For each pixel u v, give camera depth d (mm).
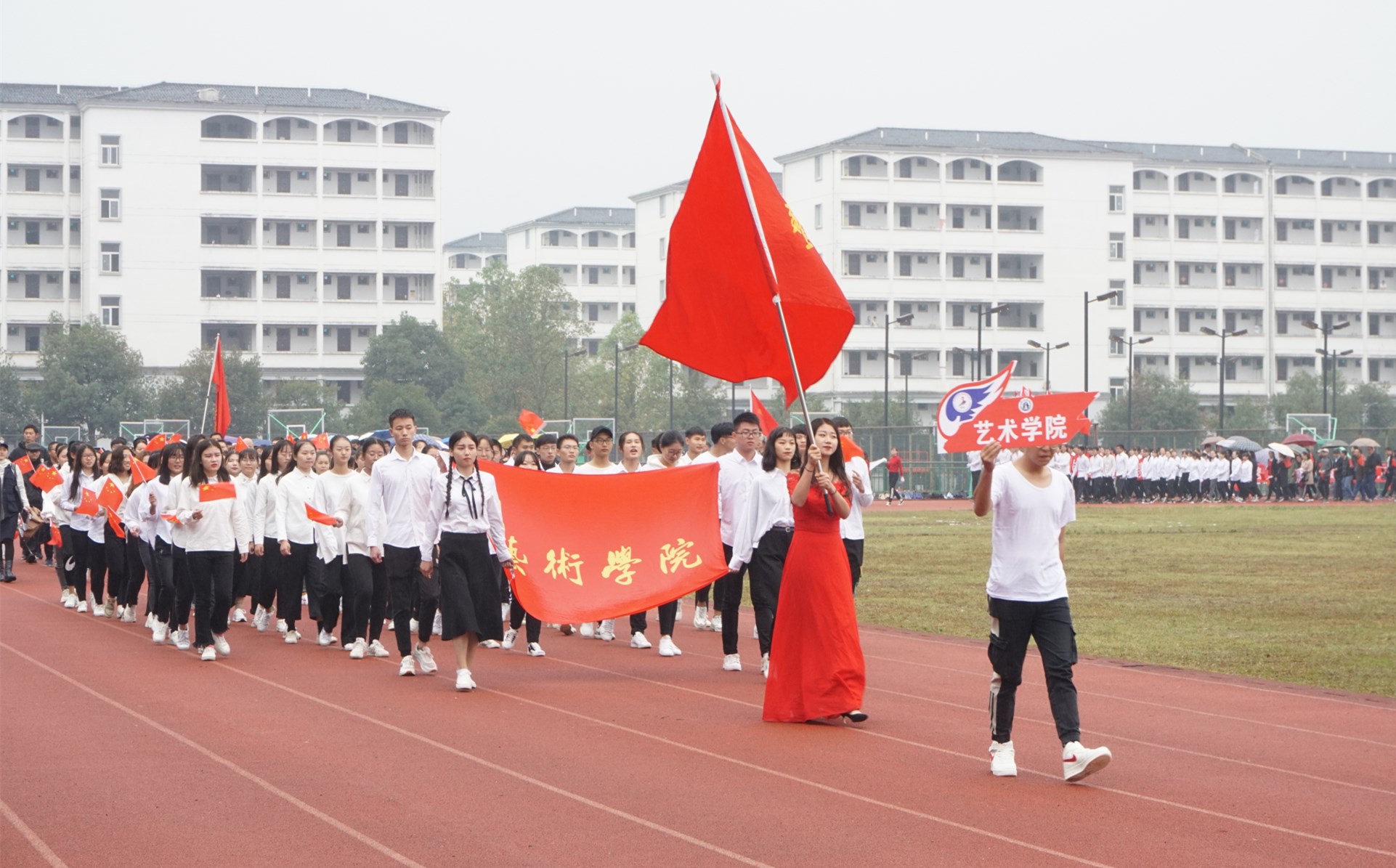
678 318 11375
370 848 7172
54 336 82812
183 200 93250
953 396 8742
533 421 23562
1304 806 8117
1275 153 113188
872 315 102062
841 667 10539
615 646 15812
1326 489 60906
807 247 11414
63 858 7004
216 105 93125
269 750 9625
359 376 97625
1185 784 8680
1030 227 104062
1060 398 8609
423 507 13430
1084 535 36219
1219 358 108188
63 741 9938
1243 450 62625
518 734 10188
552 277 103438
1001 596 8773
